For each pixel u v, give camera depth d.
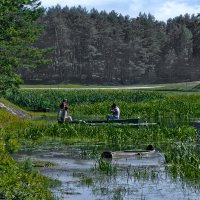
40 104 75.94
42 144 37.09
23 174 16.52
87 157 31.45
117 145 36.59
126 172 26.50
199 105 68.62
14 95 76.44
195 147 33.34
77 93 94.44
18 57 52.84
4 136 23.48
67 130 41.56
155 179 24.67
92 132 41.16
